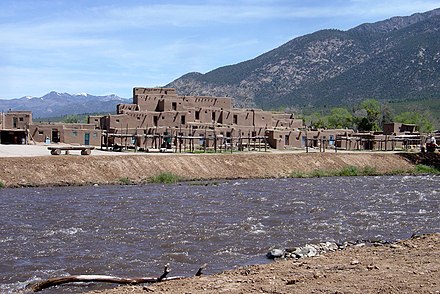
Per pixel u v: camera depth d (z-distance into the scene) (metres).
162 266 22.03
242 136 102.19
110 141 89.94
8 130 84.31
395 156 90.12
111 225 31.69
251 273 17.55
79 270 21.25
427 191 55.34
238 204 42.44
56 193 49.19
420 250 20.55
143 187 56.34
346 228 31.58
